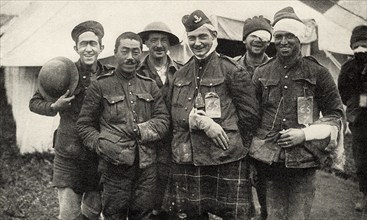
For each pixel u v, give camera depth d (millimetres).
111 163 3602
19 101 6875
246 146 3709
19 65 6570
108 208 3682
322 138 3584
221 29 5797
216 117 3557
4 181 5938
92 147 3619
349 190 5359
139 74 3957
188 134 3641
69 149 3844
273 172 3756
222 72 3617
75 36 3887
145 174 3670
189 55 5605
